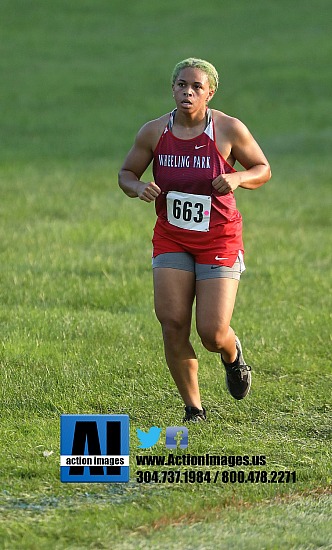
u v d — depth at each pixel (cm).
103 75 9612
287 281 3469
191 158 1927
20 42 11050
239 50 10544
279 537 1483
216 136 1930
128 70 9806
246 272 3622
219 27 11606
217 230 1939
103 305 3089
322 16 12000
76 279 3388
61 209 4859
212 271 1941
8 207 4859
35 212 4772
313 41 10888
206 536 1488
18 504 1622
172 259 1952
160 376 2322
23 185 5503
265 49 10581
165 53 10500
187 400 2045
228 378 2097
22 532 1496
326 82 9256
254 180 1930
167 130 1939
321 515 1580
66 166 6238
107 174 5969
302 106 8481
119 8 12581
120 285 3297
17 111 8225
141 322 2817
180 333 1959
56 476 1738
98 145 7031
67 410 2127
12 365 2391
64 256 3791
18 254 3809
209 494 1683
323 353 2578
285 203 5269
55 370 2348
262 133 7619
